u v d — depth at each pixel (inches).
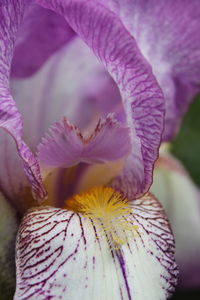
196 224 11.4
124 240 7.7
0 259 8.1
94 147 8.2
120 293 7.5
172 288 7.9
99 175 8.5
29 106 9.0
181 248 11.4
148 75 7.6
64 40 8.7
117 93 9.2
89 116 9.3
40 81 9.1
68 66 9.2
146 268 7.7
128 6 8.4
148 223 8.0
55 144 8.1
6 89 7.8
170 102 9.2
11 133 7.7
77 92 9.3
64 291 7.4
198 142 13.2
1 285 8.1
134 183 8.2
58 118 9.2
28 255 7.6
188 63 9.2
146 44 8.7
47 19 8.4
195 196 11.4
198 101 13.4
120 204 8.0
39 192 8.0
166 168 10.9
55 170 8.5
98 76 9.3
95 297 7.4
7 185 8.4
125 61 7.6
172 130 9.6
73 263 7.5
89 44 7.8
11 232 8.2
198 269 11.5
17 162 8.3
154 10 8.6
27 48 8.6
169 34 8.9
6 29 7.8
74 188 8.7
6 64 7.9
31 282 7.4
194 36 9.0
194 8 8.8
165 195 11.0
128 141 8.1
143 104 7.8
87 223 7.8
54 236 7.6
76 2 7.4
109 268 7.6
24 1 7.9
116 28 7.4
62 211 7.9
